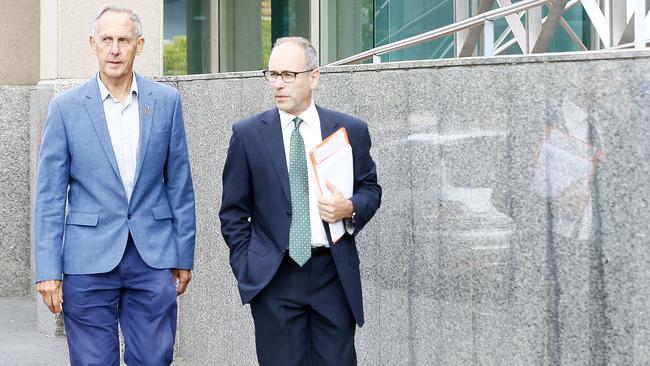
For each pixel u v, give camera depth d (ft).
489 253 16.14
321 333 15.19
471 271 16.44
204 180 23.99
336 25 41.65
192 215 17.19
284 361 15.12
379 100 18.26
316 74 15.24
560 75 15.02
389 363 18.24
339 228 14.92
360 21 38.78
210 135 23.70
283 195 15.06
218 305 23.48
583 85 14.73
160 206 16.83
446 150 16.85
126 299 16.84
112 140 16.55
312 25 43.47
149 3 29.53
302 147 15.17
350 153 15.05
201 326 24.32
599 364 14.62
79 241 16.34
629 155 14.17
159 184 16.85
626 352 14.29
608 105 14.43
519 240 15.66
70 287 16.38
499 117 15.92
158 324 16.74
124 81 16.61
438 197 17.04
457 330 16.74
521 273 15.65
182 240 17.03
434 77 17.04
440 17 30.99
